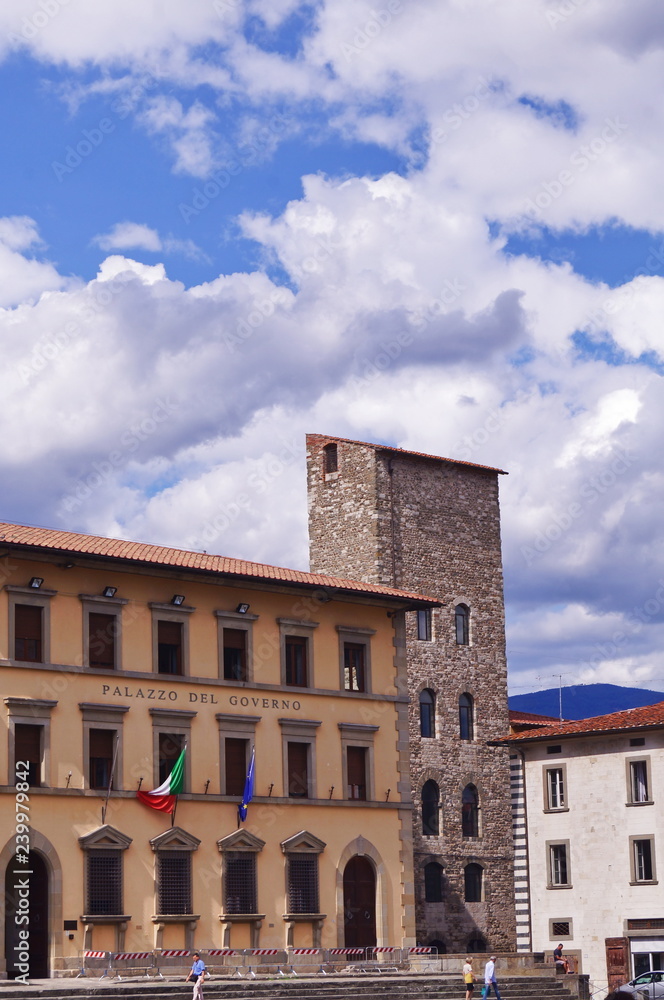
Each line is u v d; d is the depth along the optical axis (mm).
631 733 73812
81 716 56969
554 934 74688
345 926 63344
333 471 80312
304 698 63906
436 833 76250
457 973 62000
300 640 64750
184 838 58562
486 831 78125
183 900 58500
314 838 62469
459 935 75562
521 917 76125
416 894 74250
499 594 82375
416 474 80000
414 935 65562
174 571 59938
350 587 65625
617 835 73438
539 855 76062
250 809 61000
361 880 64688
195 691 60438
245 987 52469
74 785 56250
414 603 68312
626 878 72688
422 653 77500
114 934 56375
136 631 59219
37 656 56469
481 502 82812
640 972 71125
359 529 78188
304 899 62062
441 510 80688
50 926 54719
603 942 72875
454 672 78875
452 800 77125
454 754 77812
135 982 52375
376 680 66812
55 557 56969
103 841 56438
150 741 58719
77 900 55594
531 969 64438
